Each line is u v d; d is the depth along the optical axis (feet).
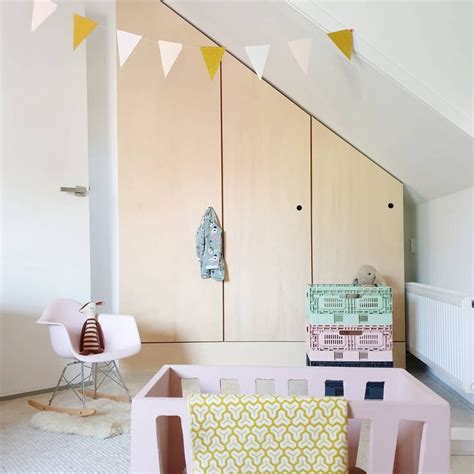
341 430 3.13
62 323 8.25
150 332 10.16
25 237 8.79
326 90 8.52
